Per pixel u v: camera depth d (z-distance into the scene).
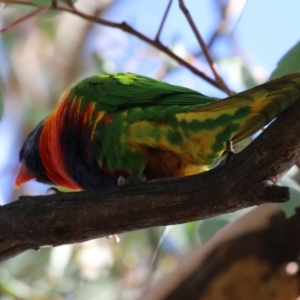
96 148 7.54
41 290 12.68
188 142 6.85
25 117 15.45
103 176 7.80
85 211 6.35
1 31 8.08
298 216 9.16
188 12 8.35
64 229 6.46
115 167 7.42
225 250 9.22
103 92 7.60
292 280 9.06
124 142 7.16
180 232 11.99
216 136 6.67
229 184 5.77
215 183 5.84
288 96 6.04
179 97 7.26
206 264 9.24
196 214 5.99
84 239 6.54
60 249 12.41
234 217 8.72
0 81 9.64
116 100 7.47
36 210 6.54
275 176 5.71
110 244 12.68
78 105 7.78
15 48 15.74
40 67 15.95
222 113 6.39
